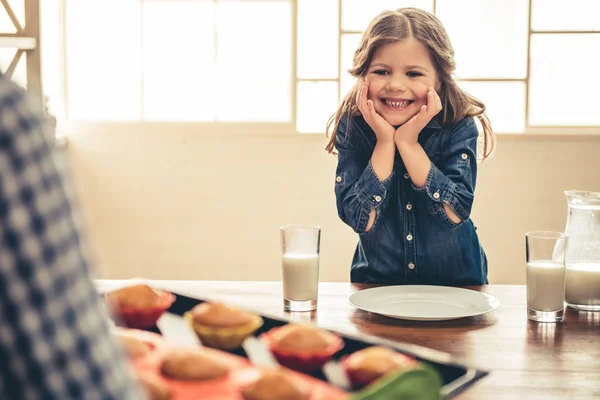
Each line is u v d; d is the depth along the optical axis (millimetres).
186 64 3525
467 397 888
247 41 3502
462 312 1257
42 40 3158
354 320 1229
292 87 3424
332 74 3467
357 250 1799
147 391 733
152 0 3494
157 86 3539
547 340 1135
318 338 884
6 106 378
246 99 3531
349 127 1712
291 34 3414
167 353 833
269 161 3428
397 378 643
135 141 3443
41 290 378
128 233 3488
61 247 388
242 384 774
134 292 1051
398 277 1696
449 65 1639
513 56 3410
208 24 3498
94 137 3439
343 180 1671
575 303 1343
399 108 1608
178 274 3512
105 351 404
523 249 3398
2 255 372
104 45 3527
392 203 1662
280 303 1326
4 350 378
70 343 386
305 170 3424
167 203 3475
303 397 732
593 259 1359
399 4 3404
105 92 3551
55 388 383
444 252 1658
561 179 3354
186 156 3447
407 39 1594
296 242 1290
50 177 389
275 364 911
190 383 788
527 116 3418
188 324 1009
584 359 1043
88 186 3465
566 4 3391
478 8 3387
